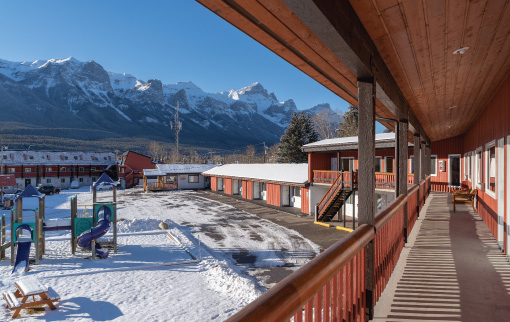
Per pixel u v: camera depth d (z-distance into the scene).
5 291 9.61
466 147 15.04
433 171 20.44
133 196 39.16
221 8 1.70
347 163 22.84
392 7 2.20
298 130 50.09
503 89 5.26
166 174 46.72
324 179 21.83
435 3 2.20
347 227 18.11
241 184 36.03
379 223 3.02
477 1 2.22
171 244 15.54
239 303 8.62
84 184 64.44
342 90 3.65
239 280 9.86
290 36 2.11
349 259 2.12
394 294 3.50
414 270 4.34
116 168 64.12
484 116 7.89
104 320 7.66
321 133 55.66
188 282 10.38
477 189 9.48
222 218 22.73
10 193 44.16
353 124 50.31
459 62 3.80
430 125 9.44
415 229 7.15
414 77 4.16
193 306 8.45
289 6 1.56
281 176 27.41
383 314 3.02
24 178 56.78
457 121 9.74
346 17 2.06
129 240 16.36
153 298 9.01
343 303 2.25
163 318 7.74
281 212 24.58
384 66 3.43
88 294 9.28
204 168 50.97
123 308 8.33
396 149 5.62
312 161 23.36
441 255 5.08
